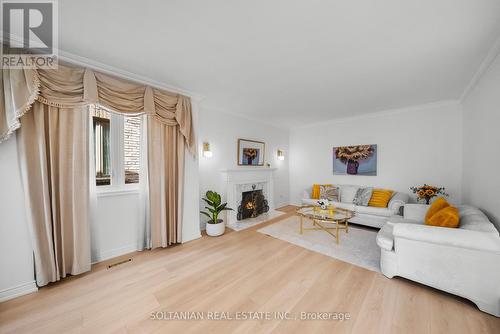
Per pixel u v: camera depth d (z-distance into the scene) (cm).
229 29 163
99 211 239
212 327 144
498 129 191
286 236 326
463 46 184
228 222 388
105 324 146
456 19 149
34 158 183
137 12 144
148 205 265
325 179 512
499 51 185
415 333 138
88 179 215
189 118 302
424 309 160
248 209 442
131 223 265
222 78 256
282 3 135
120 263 235
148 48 191
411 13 143
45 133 189
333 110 404
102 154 246
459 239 165
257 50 194
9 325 145
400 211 332
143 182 261
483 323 146
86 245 213
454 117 336
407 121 385
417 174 376
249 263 236
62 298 174
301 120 491
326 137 508
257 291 184
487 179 217
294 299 173
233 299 173
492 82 204
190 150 308
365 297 175
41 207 187
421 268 184
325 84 274
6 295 171
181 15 147
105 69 223
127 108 238
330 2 134
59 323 147
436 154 355
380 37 172
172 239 286
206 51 196
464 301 170
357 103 358
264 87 285
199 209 335
